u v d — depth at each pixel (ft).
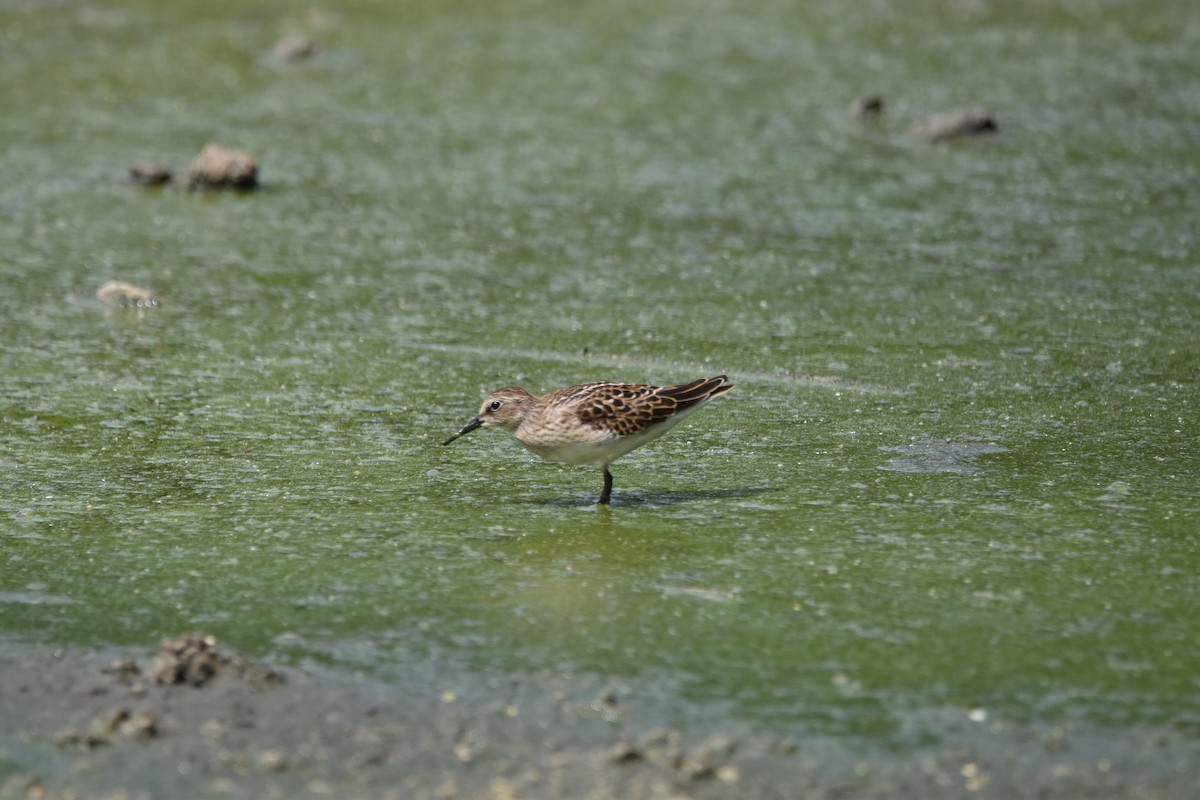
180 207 72.08
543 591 36.81
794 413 49.65
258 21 101.76
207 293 61.72
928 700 31.96
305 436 47.70
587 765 30.01
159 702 32.22
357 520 41.11
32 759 30.35
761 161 78.18
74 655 34.06
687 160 78.23
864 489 42.96
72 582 37.42
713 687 32.55
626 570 37.91
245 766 30.14
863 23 101.55
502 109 85.87
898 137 81.76
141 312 59.52
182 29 99.81
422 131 82.43
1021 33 99.30
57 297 61.00
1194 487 42.63
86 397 50.83
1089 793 28.96
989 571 37.52
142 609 36.09
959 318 58.80
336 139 81.30
